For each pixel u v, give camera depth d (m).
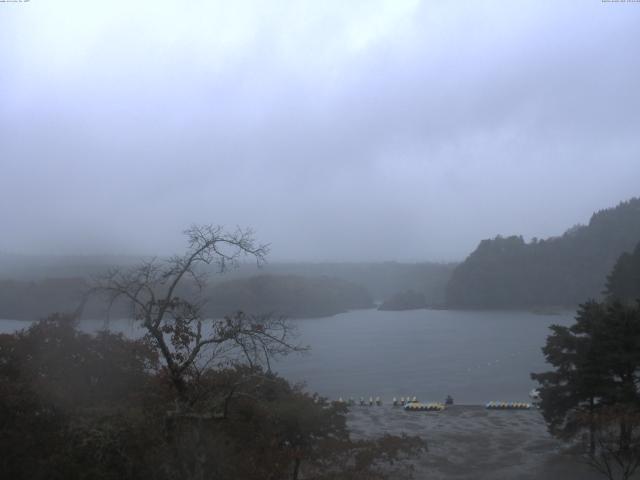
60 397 15.59
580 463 31.55
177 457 13.62
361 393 63.91
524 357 91.94
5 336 18.03
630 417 24.50
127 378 18.41
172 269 16.39
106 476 12.98
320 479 17.36
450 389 66.44
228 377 17.39
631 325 31.92
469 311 181.75
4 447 13.86
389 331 128.38
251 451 16.08
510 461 33.41
